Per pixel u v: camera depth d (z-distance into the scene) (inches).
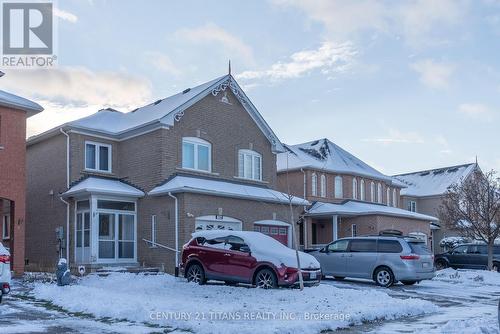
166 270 907.4
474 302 650.2
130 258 956.6
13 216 809.5
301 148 1494.8
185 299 590.9
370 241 826.2
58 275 634.2
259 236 707.4
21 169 823.1
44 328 421.7
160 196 937.5
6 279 497.0
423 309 543.8
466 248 1131.9
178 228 901.8
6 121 813.9
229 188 992.2
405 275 784.9
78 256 936.3
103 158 1011.3
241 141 1094.4
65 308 515.8
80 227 942.4
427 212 1839.3
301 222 1270.9
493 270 1069.1
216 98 1058.1
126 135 1008.9
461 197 1143.0
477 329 405.4
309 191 1316.4
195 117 1013.8
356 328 448.5
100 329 422.6
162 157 949.2
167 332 413.1
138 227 968.3
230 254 687.7
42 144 1035.9
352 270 828.0
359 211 1296.8
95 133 992.2
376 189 1515.7
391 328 448.1
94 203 906.7
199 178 992.9
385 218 1330.0
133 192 949.2
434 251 1755.7
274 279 648.4
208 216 933.2
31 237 1036.5
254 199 1007.6
